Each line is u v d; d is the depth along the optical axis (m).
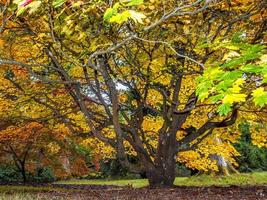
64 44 6.66
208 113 12.23
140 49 8.42
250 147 25.55
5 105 11.84
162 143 12.42
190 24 6.82
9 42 8.52
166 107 11.63
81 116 12.54
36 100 11.22
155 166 12.39
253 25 7.48
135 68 8.45
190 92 11.62
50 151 18.23
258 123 13.70
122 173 27.66
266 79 2.82
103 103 8.88
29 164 20.88
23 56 10.02
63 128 14.48
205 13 6.79
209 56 6.48
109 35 5.39
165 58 8.48
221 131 14.05
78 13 4.49
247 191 10.48
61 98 12.35
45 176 24.42
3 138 15.10
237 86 2.82
